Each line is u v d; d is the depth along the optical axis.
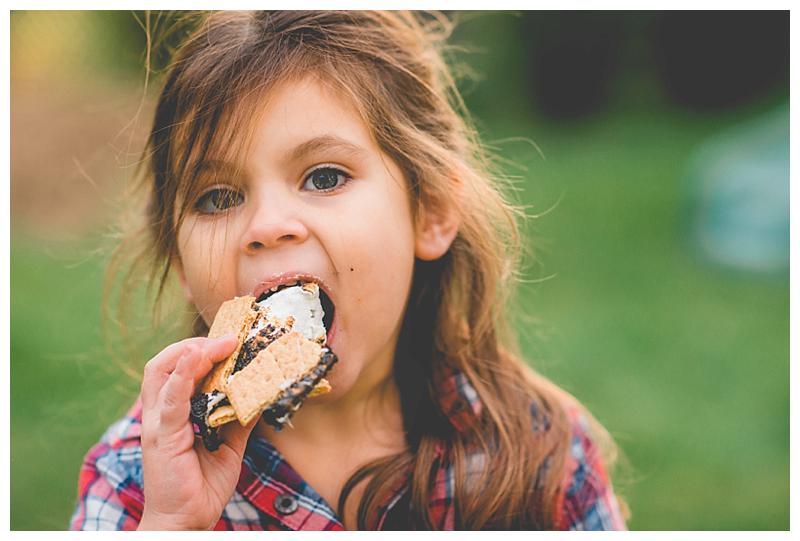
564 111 10.75
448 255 2.46
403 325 2.42
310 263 1.92
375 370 2.24
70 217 6.48
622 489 3.57
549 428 2.49
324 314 1.98
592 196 7.71
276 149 1.96
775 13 10.35
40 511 3.43
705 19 10.66
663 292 5.75
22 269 5.56
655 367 4.61
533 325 5.03
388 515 2.22
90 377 4.27
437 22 3.15
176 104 2.12
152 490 1.79
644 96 10.99
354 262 1.96
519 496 2.34
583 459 2.53
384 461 2.25
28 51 7.66
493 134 10.06
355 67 2.14
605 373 4.53
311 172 1.98
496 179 2.66
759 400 4.26
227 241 1.96
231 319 1.80
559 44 10.73
